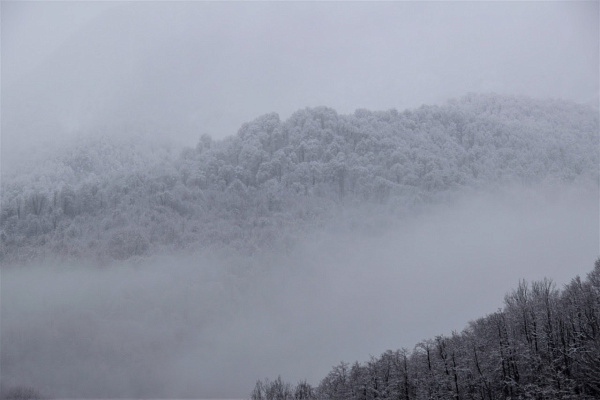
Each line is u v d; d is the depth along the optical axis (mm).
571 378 92625
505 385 96250
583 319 103750
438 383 100125
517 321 108938
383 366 114562
